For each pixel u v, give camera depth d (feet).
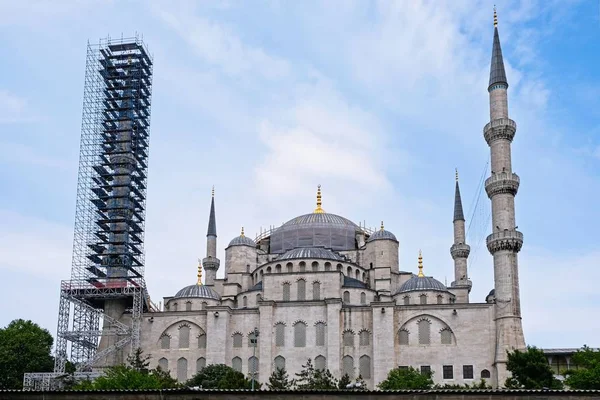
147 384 291.17
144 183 470.80
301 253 426.10
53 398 200.13
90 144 462.19
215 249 500.33
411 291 410.52
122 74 474.90
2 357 396.57
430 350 379.35
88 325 419.13
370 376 379.35
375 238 459.73
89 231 445.37
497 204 390.42
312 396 196.13
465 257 473.26
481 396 194.49
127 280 424.05
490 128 402.11
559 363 381.40
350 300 408.87
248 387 318.45
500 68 410.52
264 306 394.52
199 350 397.19
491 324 378.73
